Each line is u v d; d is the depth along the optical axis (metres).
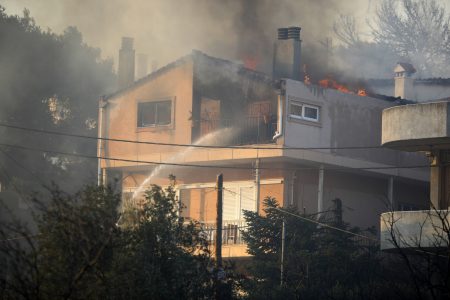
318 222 36.28
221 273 25.23
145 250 21.44
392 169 43.81
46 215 18.28
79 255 16.45
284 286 31.80
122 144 45.09
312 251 34.91
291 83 40.62
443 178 32.75
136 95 45.00
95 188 20.77
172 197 24.19
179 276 22.02
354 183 43.59
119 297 19.27
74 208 17.55
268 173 41.28
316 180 42.12
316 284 32.03
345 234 35.81
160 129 43.88
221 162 41.94
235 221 41.53
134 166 44.53
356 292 30.05
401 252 17.91
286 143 40.12
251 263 34.25
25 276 15.51
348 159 42.16
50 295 16.67
